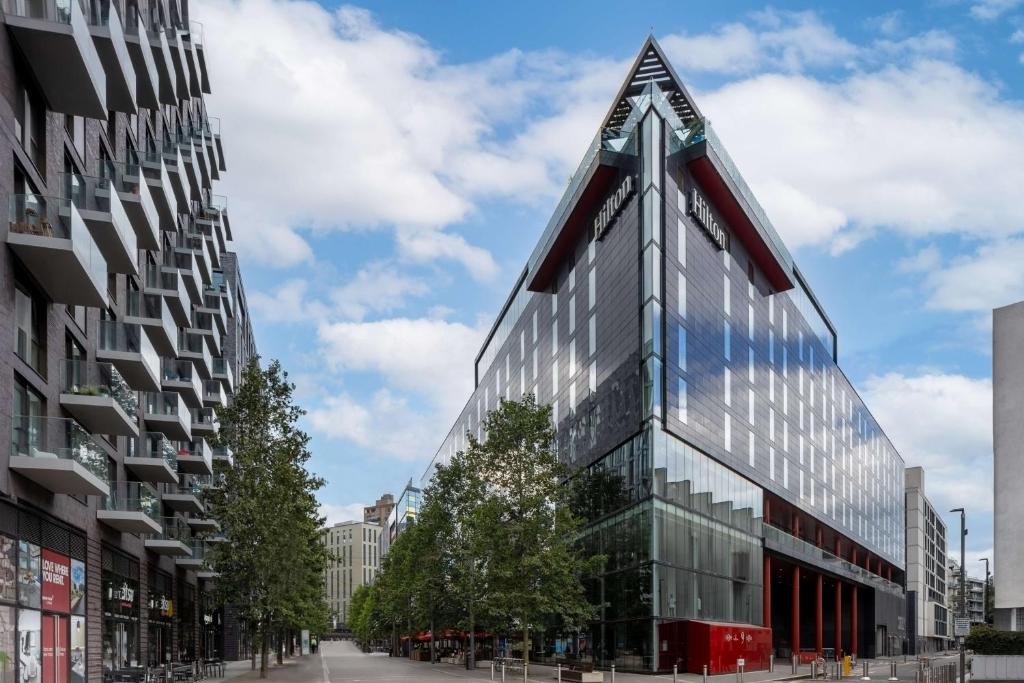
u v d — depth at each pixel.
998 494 36.22
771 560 66.81
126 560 37.38
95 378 29.39
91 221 28.08
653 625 44.47
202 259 52.19
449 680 40.25
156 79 35.69
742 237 61.94
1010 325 37.12
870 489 102.19
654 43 52.50
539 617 42.59
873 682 39.56
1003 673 31.03
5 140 22.33
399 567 69.75
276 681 39.41
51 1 22.98
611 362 53.06
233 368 79.31
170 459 41.88
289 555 43.12
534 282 68.94
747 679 41.41
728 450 56.56
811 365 80.44
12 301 22.72
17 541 23.19
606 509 52.66
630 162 51.50
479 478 44.34
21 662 23.45
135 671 32.09
